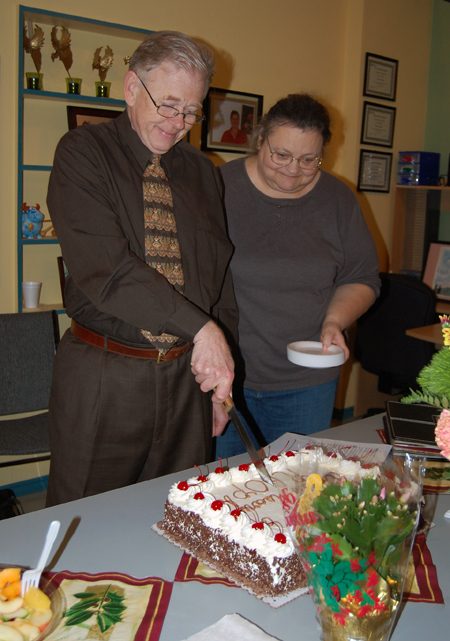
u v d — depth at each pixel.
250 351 1.72
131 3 2.66
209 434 1.47
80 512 1.07
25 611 0.77
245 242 1.67
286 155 1.50
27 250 2.69
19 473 2.78
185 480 1.15
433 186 3.61
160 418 1.32
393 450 1.23
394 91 3.72
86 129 1.25
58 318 2.82
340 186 1.75
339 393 3.80
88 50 2.63
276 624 0.80
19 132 2.38
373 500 0.72
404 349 2.94
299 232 1.68
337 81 3.55
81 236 1.17
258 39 3.13
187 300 1.24
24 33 2.40
